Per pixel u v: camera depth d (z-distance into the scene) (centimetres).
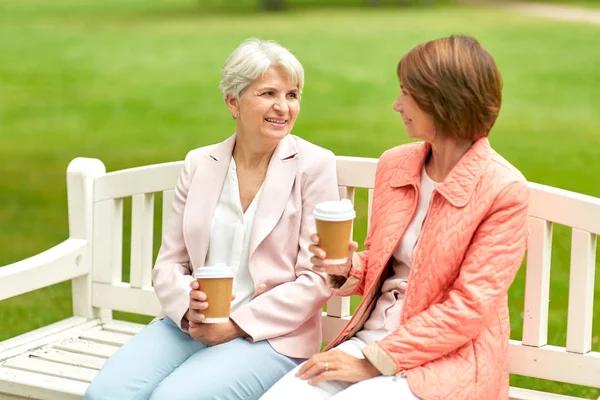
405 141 1494
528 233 317
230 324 341
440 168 317
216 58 2523
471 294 295
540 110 1762
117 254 432
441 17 3422
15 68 2397
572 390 523
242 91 349
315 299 344
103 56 2580
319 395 302
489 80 300
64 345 405
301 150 360
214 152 367
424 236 308
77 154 1409
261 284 349
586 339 340
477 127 304
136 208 423
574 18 3288
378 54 2541
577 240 336
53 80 2227
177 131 1633
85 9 3994
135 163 1334
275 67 347
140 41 2872
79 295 437
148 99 1970
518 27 3031
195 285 318
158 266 366
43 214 990
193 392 318
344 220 303
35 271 406
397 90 2050
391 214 322
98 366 381
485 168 304
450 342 295
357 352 315
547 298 348
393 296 322
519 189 301
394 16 3528
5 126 1695
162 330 357
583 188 1117
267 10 3884
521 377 535
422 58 303
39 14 3759
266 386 335
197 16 3659
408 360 295
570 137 1495
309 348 349
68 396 352
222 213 360
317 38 2870
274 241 352
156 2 4369
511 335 590
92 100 1969
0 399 368
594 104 1823
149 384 338
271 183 354
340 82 2144
